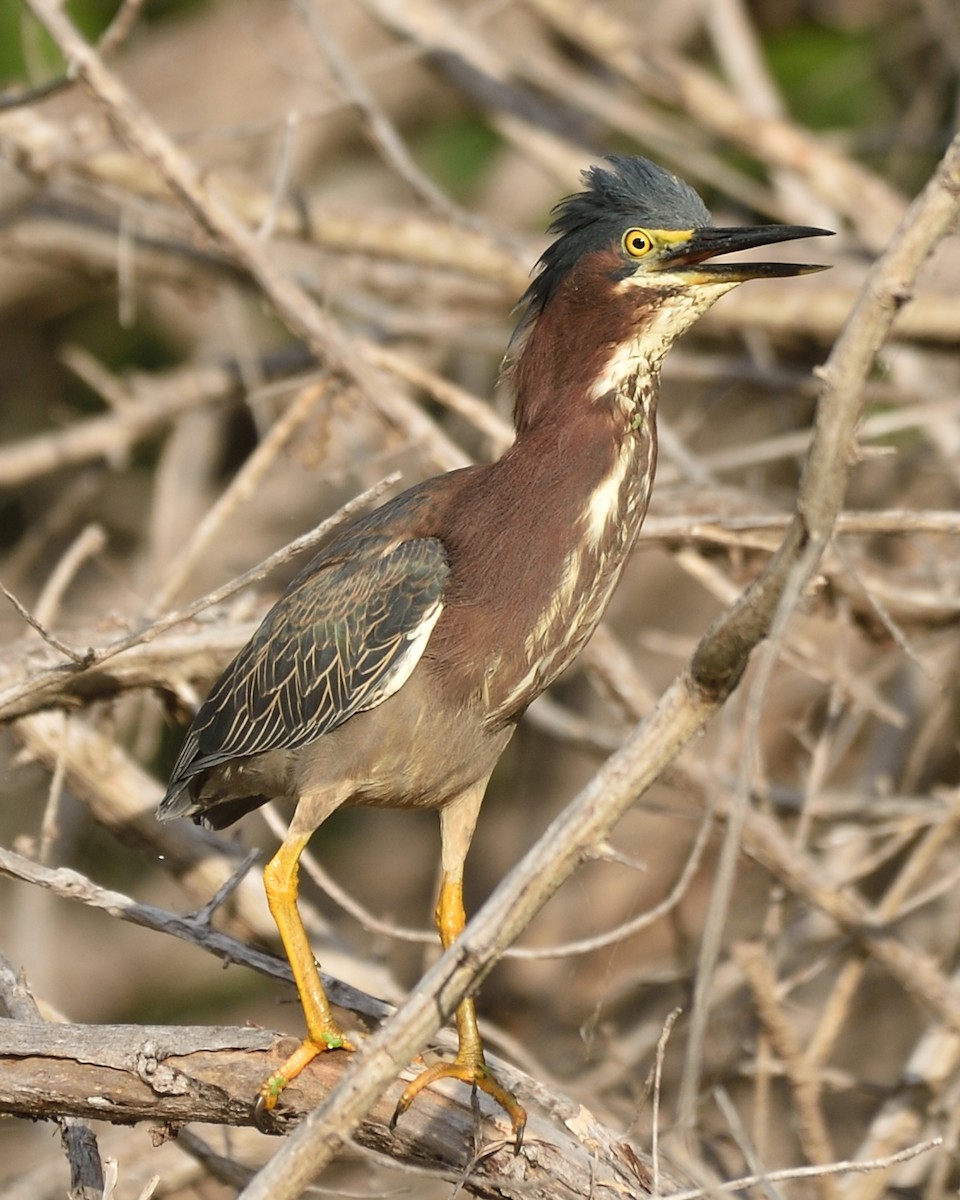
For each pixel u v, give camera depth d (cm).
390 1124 670
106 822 962
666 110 1670
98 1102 668
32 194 1381
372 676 748
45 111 1505
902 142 1440
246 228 1089
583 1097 852
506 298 1369
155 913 717
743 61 1492
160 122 1636
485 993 1309
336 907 1494
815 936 1094
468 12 1524
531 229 1739
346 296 1377
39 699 898
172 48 1678
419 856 1525
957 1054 886
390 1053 542
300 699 782
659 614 1541
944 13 1405
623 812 515
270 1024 1477
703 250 745
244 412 1628
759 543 973
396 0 1434
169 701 955
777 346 1477
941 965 1028
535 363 768
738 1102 1009
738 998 1023
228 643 930
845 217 1502
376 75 1702
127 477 1609
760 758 1025
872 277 459
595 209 768
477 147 1766
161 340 1706
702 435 1580
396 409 1052
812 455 467
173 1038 668
